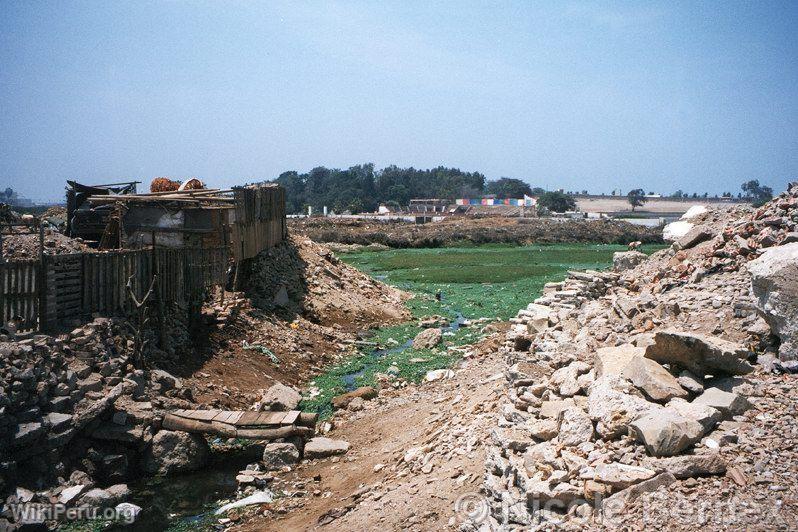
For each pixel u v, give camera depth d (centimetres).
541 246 8500
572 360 1061
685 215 1744
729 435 714
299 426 1265
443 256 6556
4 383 1019
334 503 1010
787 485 632
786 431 716
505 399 1066
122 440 1181
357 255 6750
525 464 756
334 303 2683
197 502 1104
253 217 2448
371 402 1590
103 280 1429
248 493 1131
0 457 977
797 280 888
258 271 2484
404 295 3378
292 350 1989
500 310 3031
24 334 1199
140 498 1114
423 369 1905
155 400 1304
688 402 781
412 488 927
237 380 1631
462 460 951
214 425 1243
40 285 1251
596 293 1769
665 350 848
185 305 1786
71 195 2255
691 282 1277
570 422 784
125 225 2184
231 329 1916
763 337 959
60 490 1037
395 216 12712
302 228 8881
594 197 18538
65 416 1091
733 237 1336
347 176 18862
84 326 1316
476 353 1920
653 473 664
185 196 2236
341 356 2127
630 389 816
